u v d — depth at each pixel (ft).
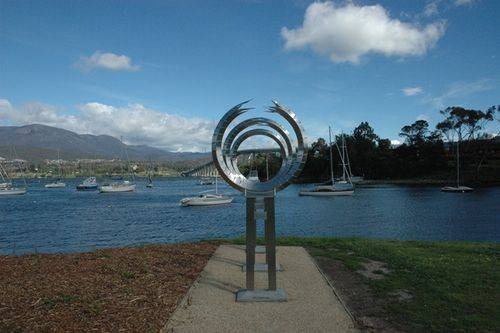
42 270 29.58
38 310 21.17
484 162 332.80
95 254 35.53
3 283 26.00
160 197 242.78
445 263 31.58
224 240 43.55
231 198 183.21
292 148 28.43
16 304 22.02
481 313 21.38
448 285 25.90
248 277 24.54
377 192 237.45
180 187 368.89
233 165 29.27
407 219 119.75
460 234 92.07
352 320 20.79
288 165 26.16
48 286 25.29
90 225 119.24
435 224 108.58
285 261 33.63
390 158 359.46
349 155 359.25
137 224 120.37
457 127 323.78
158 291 24.93
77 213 154.20
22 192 277.23
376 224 110.63
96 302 22.52
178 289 25.53
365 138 377.30
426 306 22.41
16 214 152.56
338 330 19.65
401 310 21.91
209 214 144.66
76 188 358.02
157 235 99.04
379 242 42.63
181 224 119.03
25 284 25.73
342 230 100.58
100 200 222.69
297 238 45.09
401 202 174.19
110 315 20.86
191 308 22.43
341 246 39.91
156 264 31.60
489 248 38.75
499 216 123.24
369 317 21.22
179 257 34.42
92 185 346.13
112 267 30.30
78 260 32.99
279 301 23.65
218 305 23.00
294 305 23.06
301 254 36.22
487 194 207.31
